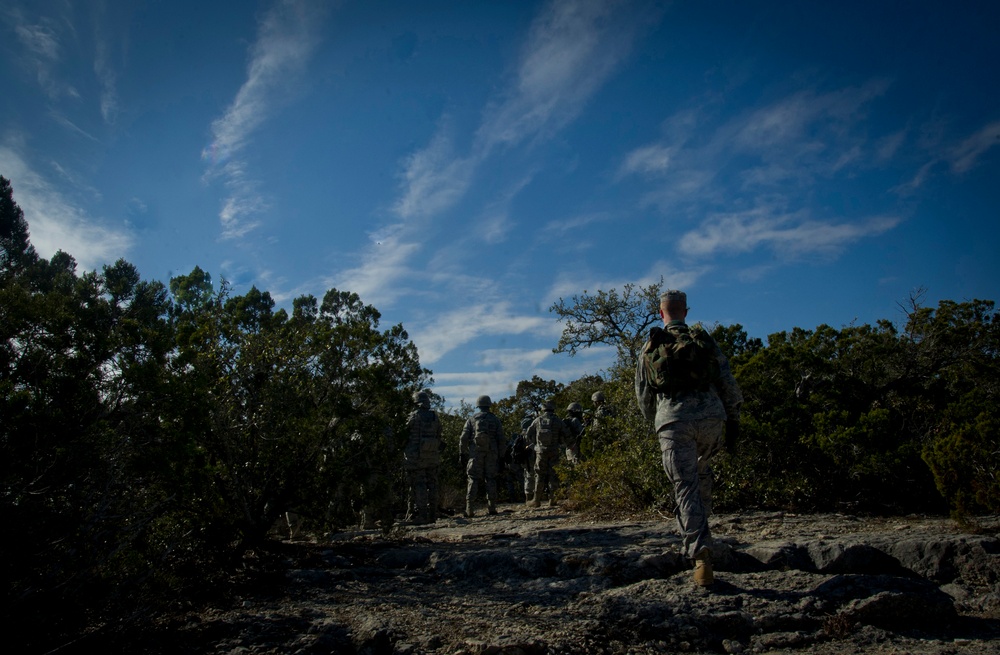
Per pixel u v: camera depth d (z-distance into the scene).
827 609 3.96
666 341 4.68
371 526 9.58
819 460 8.61
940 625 3.91
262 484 6.30
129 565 4.13
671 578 4.62
